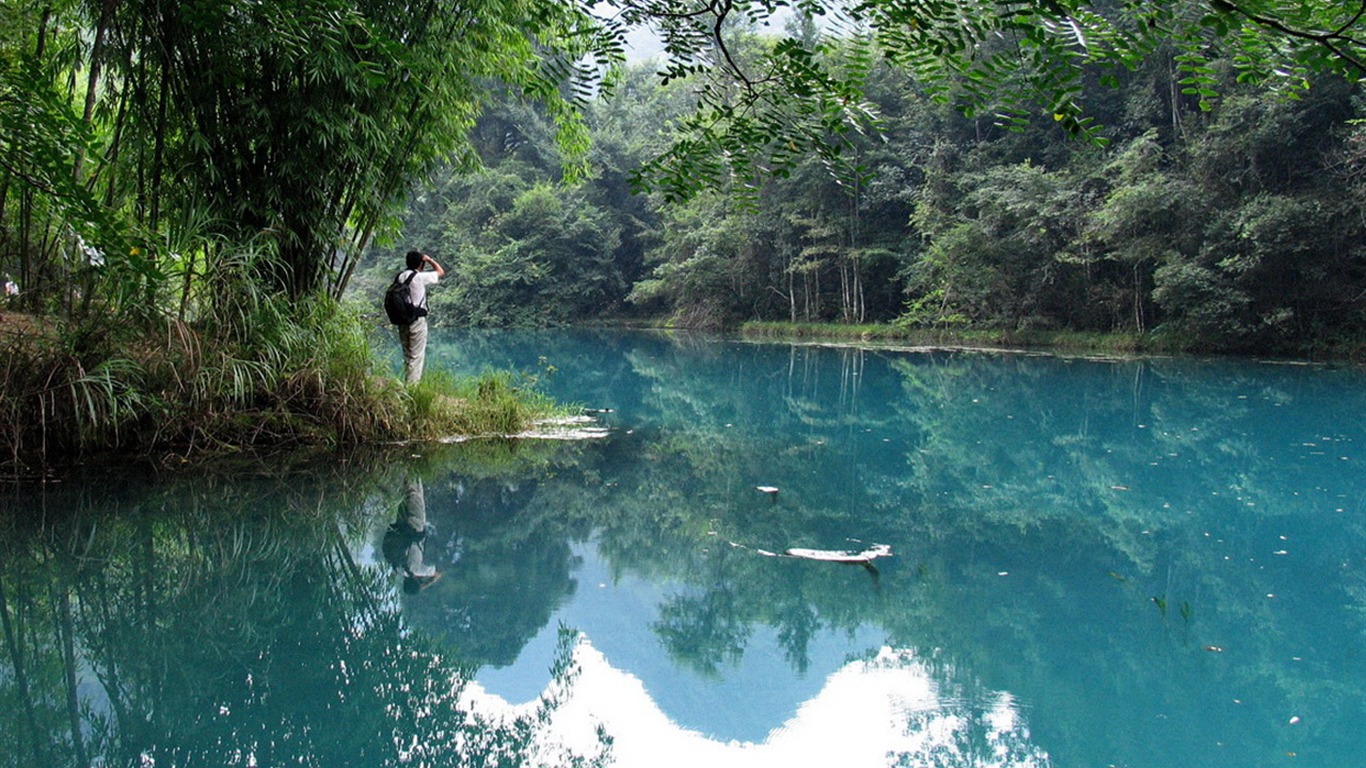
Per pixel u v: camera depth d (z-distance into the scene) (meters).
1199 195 14.84
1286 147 14.24
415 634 3.30
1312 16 1.62
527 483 5.80
